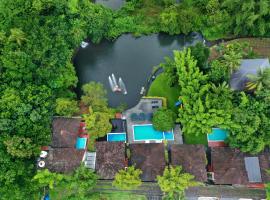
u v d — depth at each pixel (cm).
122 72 6775
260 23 6241
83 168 5519
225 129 5881
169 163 5872
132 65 6819
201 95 5834
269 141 5603
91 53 6894
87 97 6191
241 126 5572
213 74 5884
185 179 5375
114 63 6844
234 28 6575
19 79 6056
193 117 5722
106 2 7244
